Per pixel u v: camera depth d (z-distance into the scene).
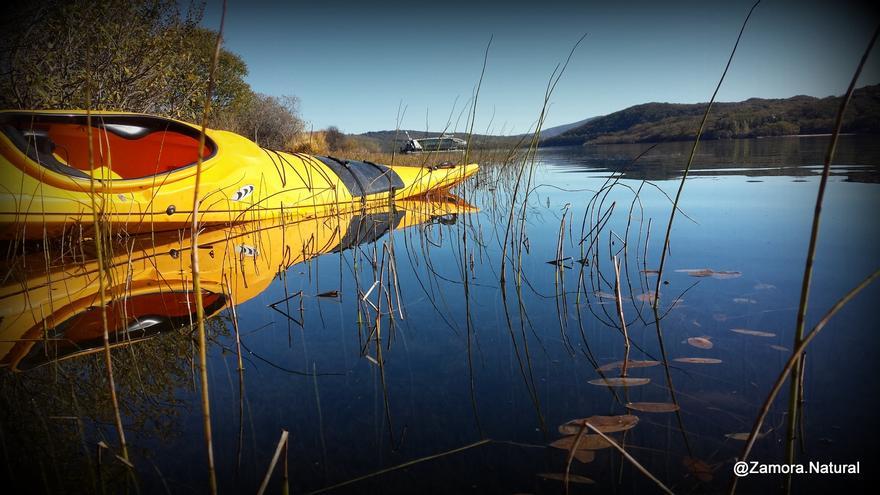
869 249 2.30
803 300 0.72
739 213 3.39
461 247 2.88
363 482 0.90
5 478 0.91
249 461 0.97
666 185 5.25
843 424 1.01
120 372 1.35
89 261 2.34
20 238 2.23
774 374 1.23
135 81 4.33
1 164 2.08
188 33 4.88
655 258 2.39
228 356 1.46
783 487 0.79
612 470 0.91
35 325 1.64
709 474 0.89
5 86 3.54
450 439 1.02
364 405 1.17
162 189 2.56
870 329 1.43
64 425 1.10
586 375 1.28
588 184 6.01
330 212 3.57
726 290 1.86
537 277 2.22
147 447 1.02
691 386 1.19
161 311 1.80
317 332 1.64
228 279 2.21
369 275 2.32
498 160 7.49
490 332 1.60
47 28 3.75
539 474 0.91
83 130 2.59
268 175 3.17
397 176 4.34
